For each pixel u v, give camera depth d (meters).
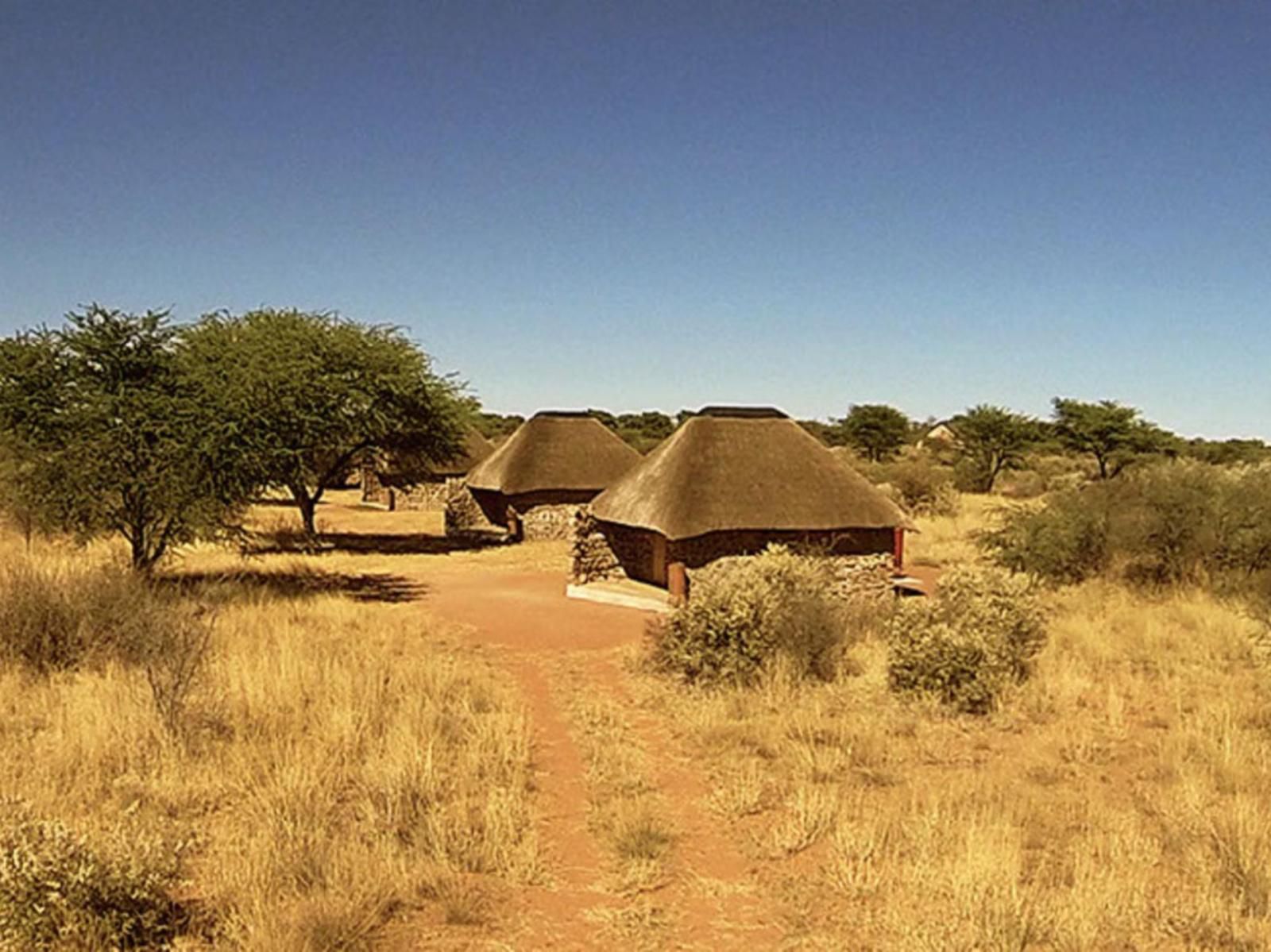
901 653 13.94
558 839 8.97
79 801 9.22
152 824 8.52
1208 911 7.25
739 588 15.98
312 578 25.39
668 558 21.92
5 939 6.41
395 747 10.63
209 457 22.72
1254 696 13.50
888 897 7.64
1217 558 22.52
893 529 22.56
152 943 6.75
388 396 34.50
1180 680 14.46
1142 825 9.24
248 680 12.69
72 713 11.58
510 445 37.94
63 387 22.44
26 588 15.26
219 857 8.14
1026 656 14.95
